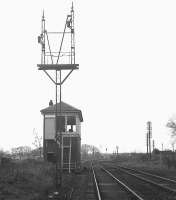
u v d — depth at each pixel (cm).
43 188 2841
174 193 2656
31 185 2817
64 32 3216
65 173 5166
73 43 3198
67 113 5944
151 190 2988
